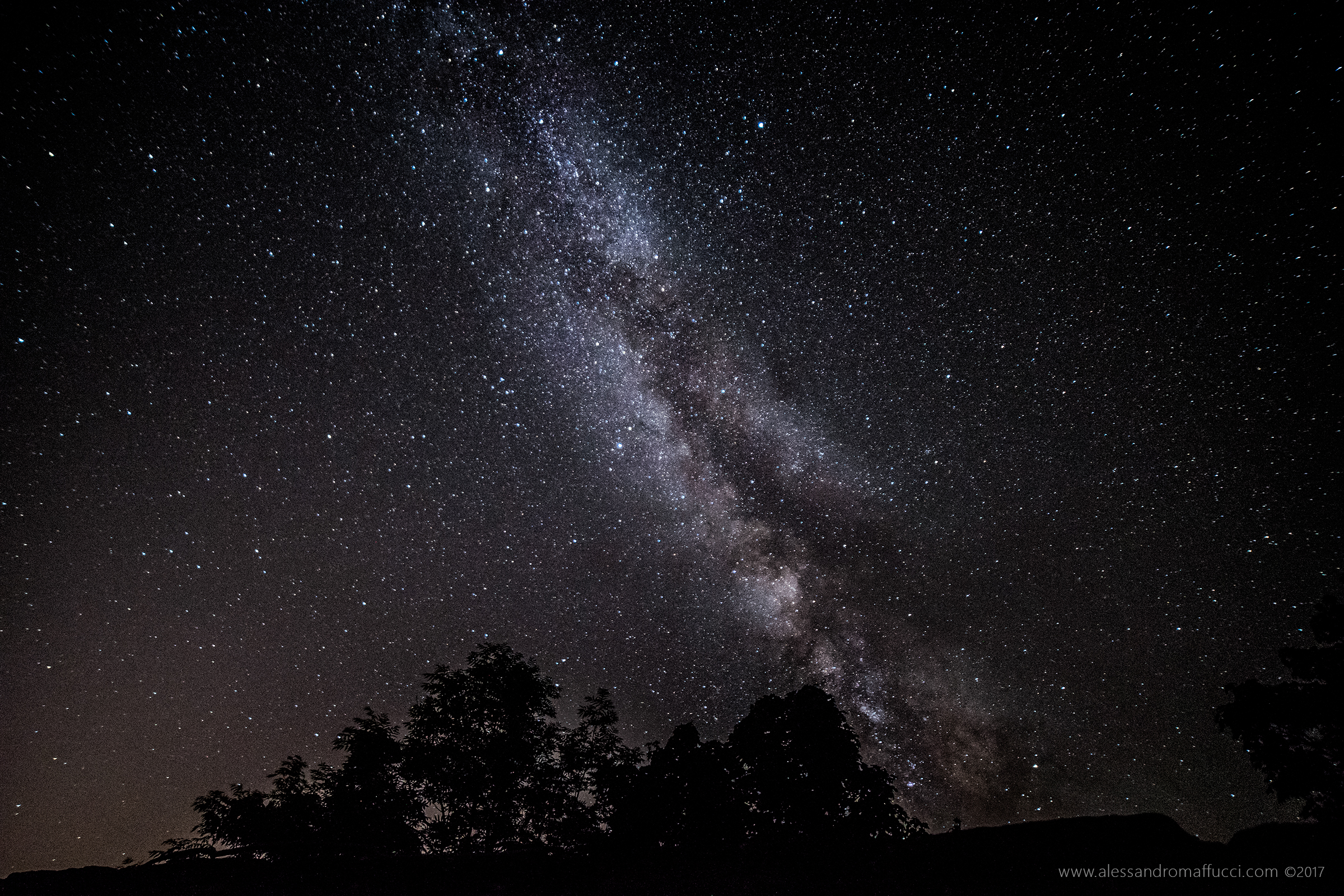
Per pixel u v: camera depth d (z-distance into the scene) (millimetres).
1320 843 6941
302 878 7426
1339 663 7039
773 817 8539
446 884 7527
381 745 8227
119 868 7555
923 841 8266
